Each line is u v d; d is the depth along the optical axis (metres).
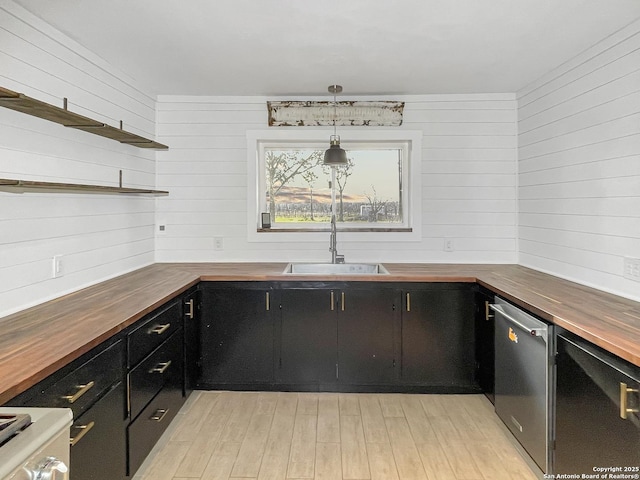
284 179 3.86
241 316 3.14
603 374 1.65
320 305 3.11
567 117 2.91
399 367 3.12
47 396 1.41
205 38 2.48
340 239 3.74
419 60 2.84
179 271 3.28
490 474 2.23
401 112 3.63
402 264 3.66
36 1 2.03
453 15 2.20
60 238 2.42
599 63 2.58
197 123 3.70
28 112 2.03
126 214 3.22
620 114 2.41
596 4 2.09
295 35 2.44
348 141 3.75
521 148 3.57
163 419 2.48
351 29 2.37
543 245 3.25
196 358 3.12
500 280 2.92
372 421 2.78
